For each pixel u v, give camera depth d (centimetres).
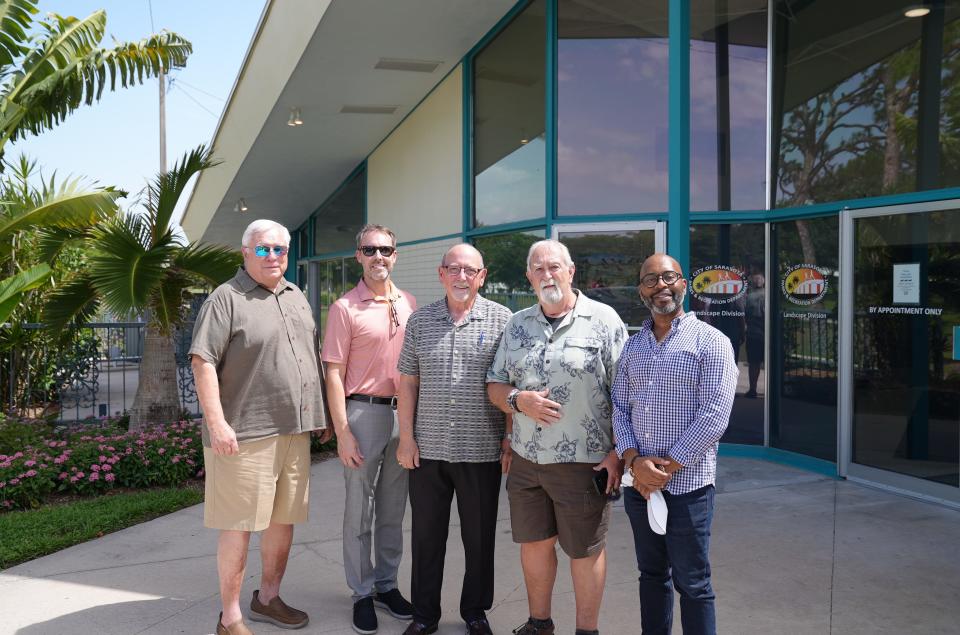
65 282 775
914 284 538
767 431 669
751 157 659
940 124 524
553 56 686
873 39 568
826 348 613
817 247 618
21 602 379
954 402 513
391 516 371
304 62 827
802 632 331
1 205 736
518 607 369
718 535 460
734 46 659
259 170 1249
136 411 768
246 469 329
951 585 380
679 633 334
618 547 447
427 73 894
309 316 360
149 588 397
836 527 473
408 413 344
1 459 596
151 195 739
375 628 344
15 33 802
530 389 307
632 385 293
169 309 729
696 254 673
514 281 759
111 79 855
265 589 356
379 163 1168
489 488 338
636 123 670
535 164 717
